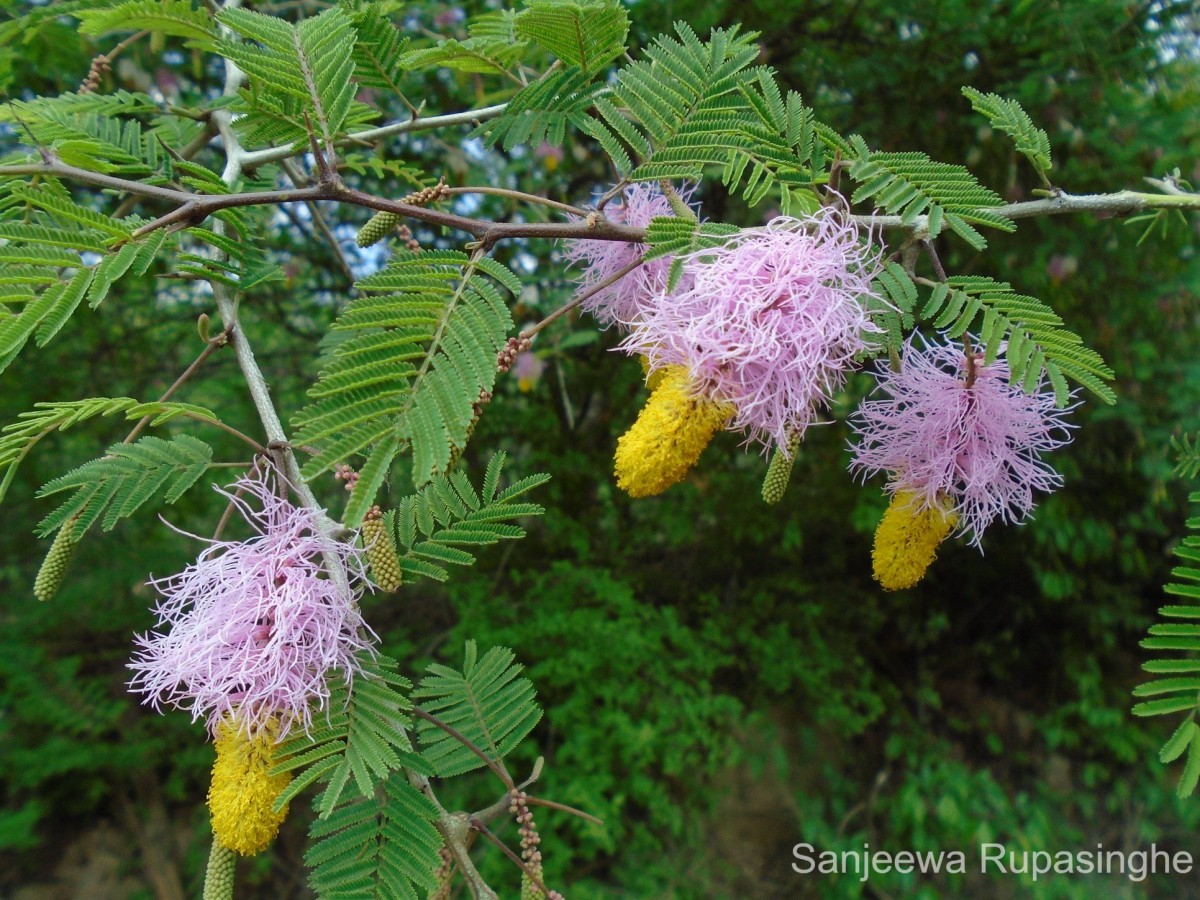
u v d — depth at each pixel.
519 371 4.20
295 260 4.61
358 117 1.69
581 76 1.42
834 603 6.36
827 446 5.68
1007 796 6.05
